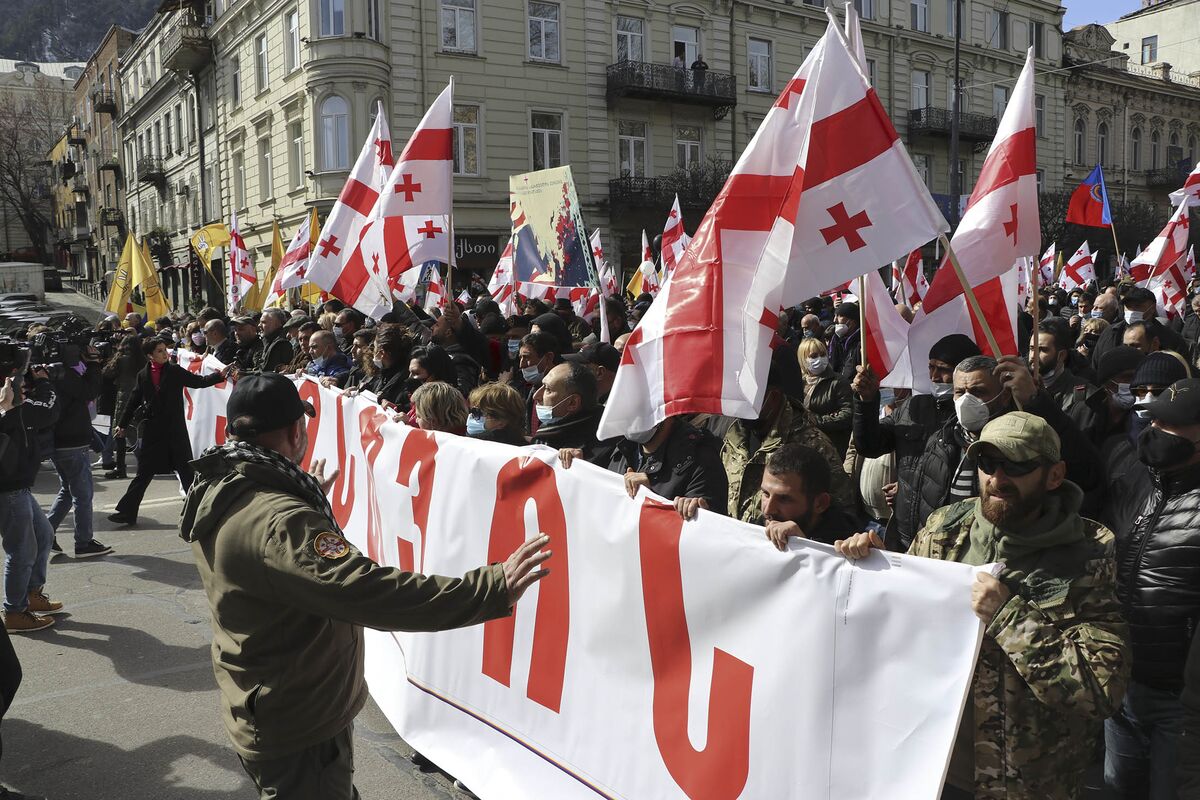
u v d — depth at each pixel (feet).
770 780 8.01
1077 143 136.67
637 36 87.76
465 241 79.25
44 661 16.43
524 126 81.35
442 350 18.20
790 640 7.89
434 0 77.25
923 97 112.47
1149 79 145.48
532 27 81.82
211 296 113.50
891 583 7.22
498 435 14.10
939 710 6.86
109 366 35.42
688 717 8.84
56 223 241.96
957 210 79.30
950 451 11.22
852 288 38.99
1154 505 8.70
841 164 10.09
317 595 6.99
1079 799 7.17
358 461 16.43
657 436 11.51
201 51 102.47
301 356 30.58
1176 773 7.80
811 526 8.81
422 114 77.51
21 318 87.25
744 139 95.20
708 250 10.12
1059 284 64.39
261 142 92.07
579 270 35.99
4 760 12.85
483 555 11.90
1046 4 126.00
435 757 12.00
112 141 168.25
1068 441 10.21
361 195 24.80
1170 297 30.42
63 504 22.89
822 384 15.84
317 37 75.87
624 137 87.76
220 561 7.43
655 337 10.18
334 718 7.72
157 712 14.34
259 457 7.68
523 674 11.01
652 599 9.29
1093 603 6.84
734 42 92.94
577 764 10.16
